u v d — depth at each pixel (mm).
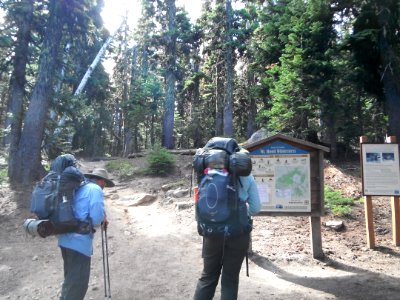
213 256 3822
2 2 12672
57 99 13672
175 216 9453
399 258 6762
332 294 5109
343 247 7371
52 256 7145
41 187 3947
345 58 13773
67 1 12547
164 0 25859
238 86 27094
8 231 8594
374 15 12492
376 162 7332
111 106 43688
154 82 29234
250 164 3789
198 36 28047
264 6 16906
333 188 11172
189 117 37062
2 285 5949
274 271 6098
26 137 11992
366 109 15828
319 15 13016
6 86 16906
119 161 18203
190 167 15531
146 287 5527
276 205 6629
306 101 12539
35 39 13922
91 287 5582
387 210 9469
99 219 3984
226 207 3619
